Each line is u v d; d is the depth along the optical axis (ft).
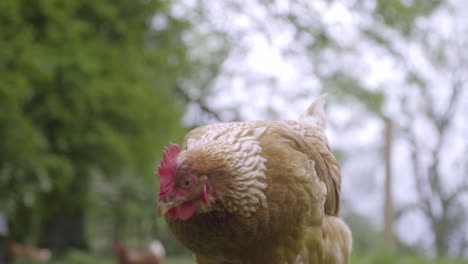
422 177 102.47
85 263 52.90
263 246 11.00
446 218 100.07
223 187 10.25
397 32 39.06
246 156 10.59
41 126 44.96
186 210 10.24
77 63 43.01
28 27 41.37
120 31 49.98
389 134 48.44
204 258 11.98
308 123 14.52
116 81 46.50
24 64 38.45
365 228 78.33
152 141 50.57
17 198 43.60
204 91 75.92
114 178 52.65
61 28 43.42
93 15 49.60
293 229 11.08
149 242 77.61
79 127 45.14
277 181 10.68
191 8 47.24
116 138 45.32
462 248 98.48
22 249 56.80
